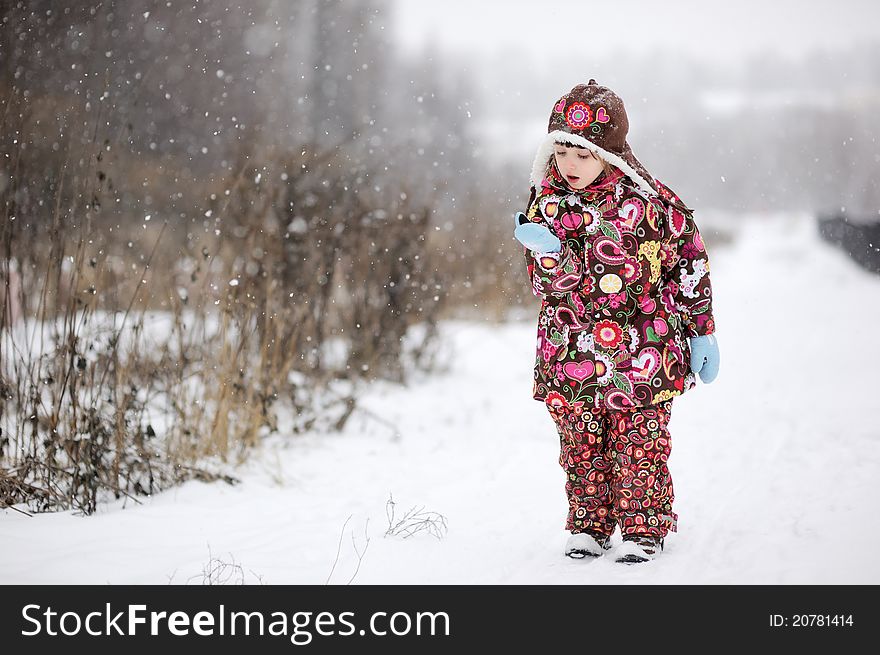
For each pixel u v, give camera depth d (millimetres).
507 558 8938
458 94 34781
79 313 12375
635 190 8445
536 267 8562
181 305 12422
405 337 18328
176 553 8875
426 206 18047
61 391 10508
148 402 12633
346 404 14961
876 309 31266
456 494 11320
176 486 11227
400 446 13734
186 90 19672
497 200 25281
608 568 8508
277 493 11156
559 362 8727
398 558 8812
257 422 12719
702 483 11398
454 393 17703
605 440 8984
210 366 12719
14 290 12758
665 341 8609
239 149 14922
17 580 8195
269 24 29703
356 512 10375
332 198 16188
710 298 8711
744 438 13828
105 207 12992
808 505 10039
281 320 14328
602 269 8469
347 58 33594
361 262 17234
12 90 11391
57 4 13023
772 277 49094
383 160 18109
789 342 24328
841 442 12953
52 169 11898
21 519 9750
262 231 14609
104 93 11352
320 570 8555
